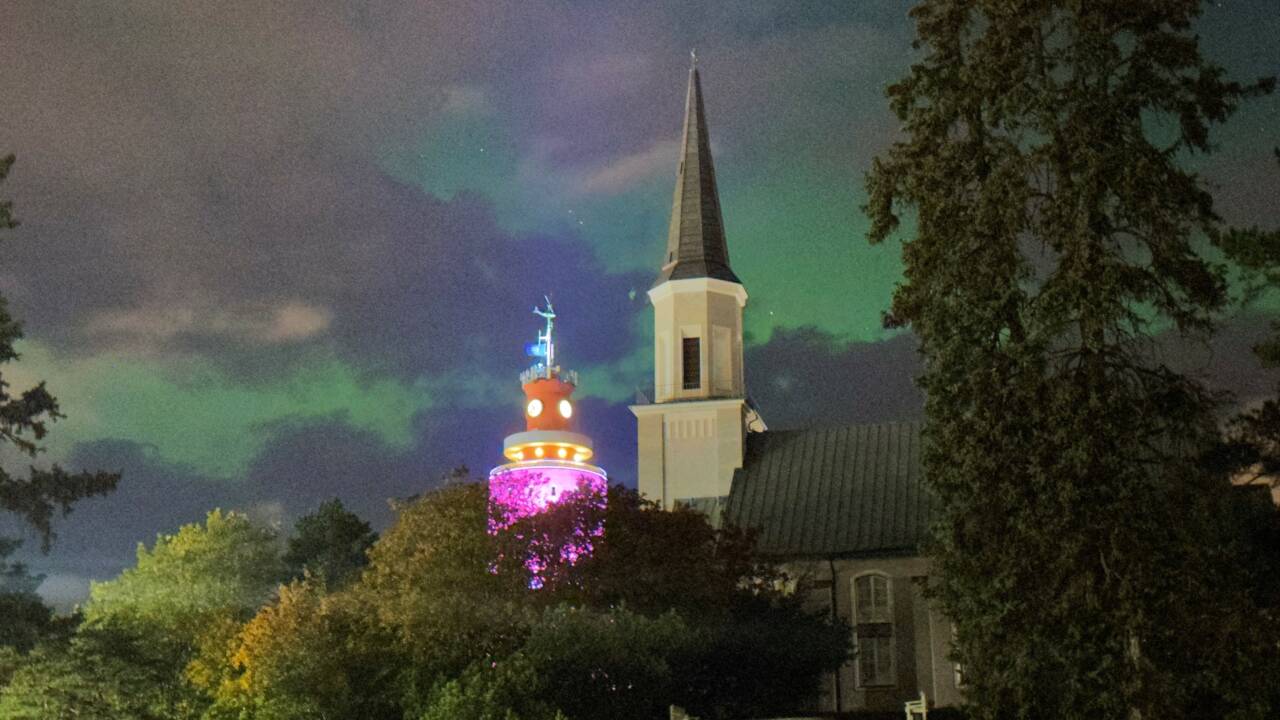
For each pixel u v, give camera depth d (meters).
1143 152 32.38
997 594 31.61
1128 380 32.41
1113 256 32.25
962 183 34.56
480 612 41.16
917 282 34.56
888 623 56.28
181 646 49.09
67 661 42.72
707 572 45.91
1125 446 31.38
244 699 42.47
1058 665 31.42
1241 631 30.12
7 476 41.31
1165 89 33.25
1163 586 30.28
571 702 38.62
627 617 40.31
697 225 69.56
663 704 40.75
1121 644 30.56
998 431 31.95
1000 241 33.19
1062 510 30.97
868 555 56.84
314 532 80.50
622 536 45.38
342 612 42.44
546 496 46.75
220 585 51.00
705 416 65.44
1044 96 33.03
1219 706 30.94
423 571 41.75
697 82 72.62
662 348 67.88
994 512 32.00
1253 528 34.28
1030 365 31.89
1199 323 32.41
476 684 36.84
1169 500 31.42
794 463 63.06
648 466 65.50
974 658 32.31
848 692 55.59
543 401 60.91
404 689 39.47
